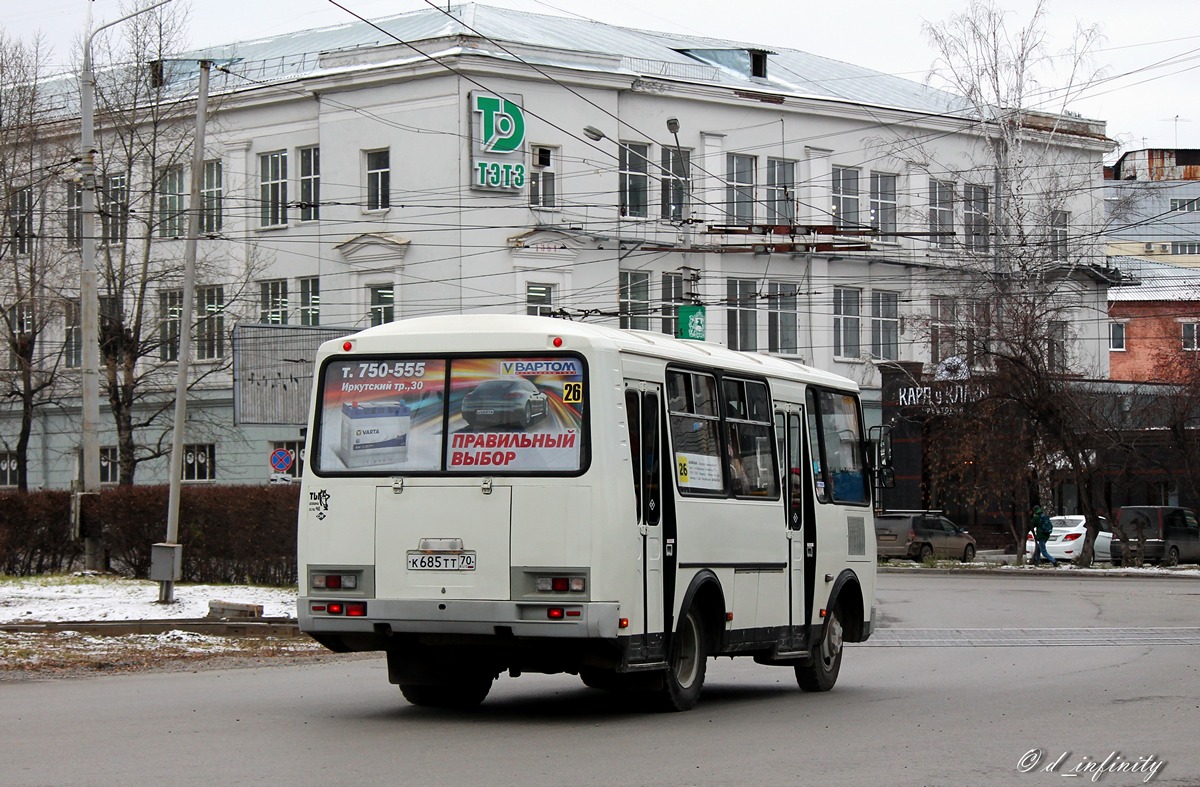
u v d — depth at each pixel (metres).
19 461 43.50
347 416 12.23
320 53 47.97
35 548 30.05
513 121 45.97
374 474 12.06
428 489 11.91
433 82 45.81
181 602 24.19
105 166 44.19
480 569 11.72
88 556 29.20
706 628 13.30
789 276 53.09
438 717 12.34
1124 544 44.16
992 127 50.38
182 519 28.80
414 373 12.13
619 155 48.78
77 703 13.21
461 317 12.23
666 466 12.53
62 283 45.81
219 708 12.88
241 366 43.91
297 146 48.34
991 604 29.95
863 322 55.22
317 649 20.03
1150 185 86.81
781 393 14.97
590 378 11.76
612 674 12.50
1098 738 11.16
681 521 12.67
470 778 8.97
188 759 9.64
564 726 11.76
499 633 11.64
